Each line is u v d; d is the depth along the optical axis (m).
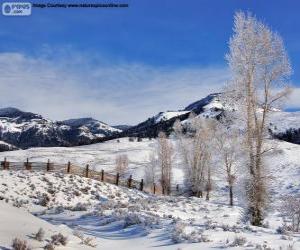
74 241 11.24
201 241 12.68
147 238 13.57
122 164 81.44
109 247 12.30
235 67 22.88
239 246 11.96
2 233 9.59
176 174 83.38
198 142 55.50
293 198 26.61
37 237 10.01
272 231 17.22
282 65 22.48
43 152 146.88
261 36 22.73
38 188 34.00
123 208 23.83
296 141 157.75
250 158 22.64
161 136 62.62
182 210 29.72
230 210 34.59
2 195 30.17
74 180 39.16
